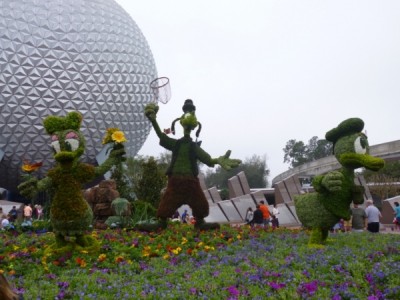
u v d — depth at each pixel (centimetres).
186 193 1301
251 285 577
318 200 1004
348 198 991
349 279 600
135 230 1358
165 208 1297
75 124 956
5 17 3144
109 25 3541
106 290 580
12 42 3105
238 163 1274
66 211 910
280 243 1015
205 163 1321
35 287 597
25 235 1277
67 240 949
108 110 3466
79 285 605
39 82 3158
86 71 3325
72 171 934
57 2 3372
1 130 3116
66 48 3259
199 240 1111
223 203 2397
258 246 959
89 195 1762
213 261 795
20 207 2684
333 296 516
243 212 2425
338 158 1003
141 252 915
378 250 848
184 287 573
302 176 4703
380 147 3275
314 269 675
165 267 742
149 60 3941
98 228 1525
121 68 3525
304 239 1103
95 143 3453
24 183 922
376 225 1512
